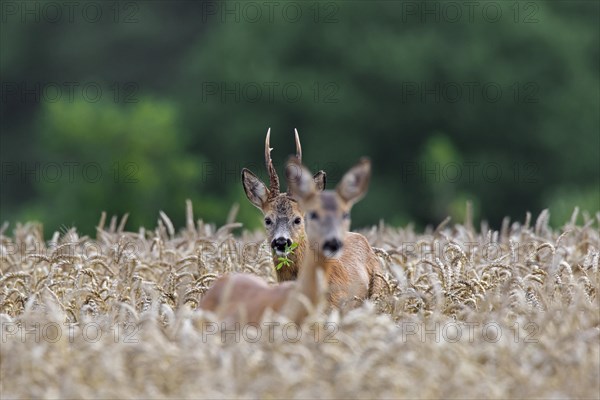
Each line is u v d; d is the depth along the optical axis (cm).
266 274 2627
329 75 7719
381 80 7725
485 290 2261
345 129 7669
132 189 6272
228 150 7700
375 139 7744
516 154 7888
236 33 7956
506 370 1728
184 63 8594
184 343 1759
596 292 2202
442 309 2139
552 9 8431
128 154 6456
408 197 7506
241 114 7688
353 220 7394
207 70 7981
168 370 1698
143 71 8788
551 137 7806
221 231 2839
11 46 8819
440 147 7138
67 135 6512
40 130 7825
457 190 7450
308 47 7825
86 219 6184
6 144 8700
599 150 7931
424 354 1766
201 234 2972
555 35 7894
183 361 1698
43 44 8862
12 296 2345
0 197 8525
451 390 1664
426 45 7762
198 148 7781
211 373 1681
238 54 7819
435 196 7156
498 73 7781
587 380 1730
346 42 7781
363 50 7725
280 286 2036
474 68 7762
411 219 7388
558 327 1903
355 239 2434
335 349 1722
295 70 7738
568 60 7912
